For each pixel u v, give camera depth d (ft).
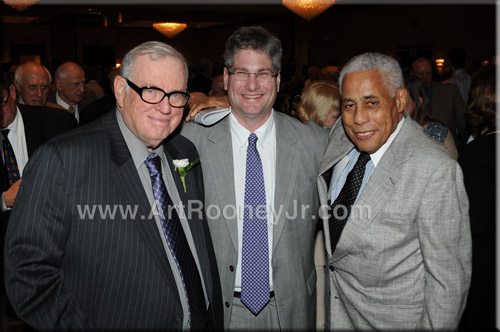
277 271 5.85
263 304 5.84
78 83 14.23
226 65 5.75
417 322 5.21
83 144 4.42
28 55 57.26
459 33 37.24
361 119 5.00
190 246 5.17
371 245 5.16
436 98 14.53
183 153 5.57
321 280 7.53
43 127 7.97
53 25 52.60
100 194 4.33
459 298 4.87
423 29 40.34
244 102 5.69
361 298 5.47
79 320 4.25
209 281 5.26
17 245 4.08
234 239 5.77
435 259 4.83
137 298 4.45
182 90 4.62
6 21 55.06
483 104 6.31
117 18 48.52
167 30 38.27
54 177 4.16
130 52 4.59
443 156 4.86
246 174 5.85
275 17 53.93
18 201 4.19
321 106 7.95
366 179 5.48
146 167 4.83
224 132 6.08
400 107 5.18
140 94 4.44
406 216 4.96
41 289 4.05
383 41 44.29
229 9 46.21
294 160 6.03
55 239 4.16
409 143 5.13
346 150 5.83
